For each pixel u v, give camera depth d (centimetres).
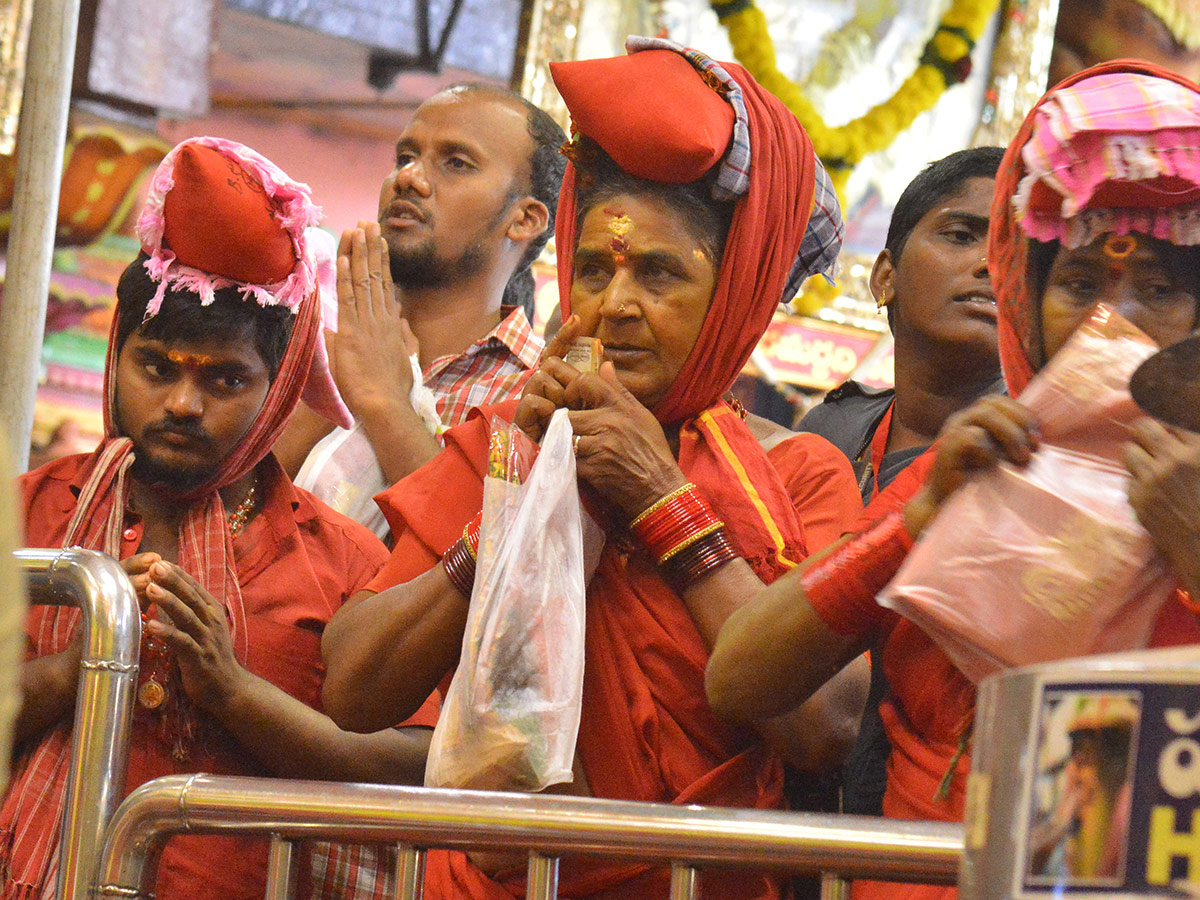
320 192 1978
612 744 589
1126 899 258
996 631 472
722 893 570
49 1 1002
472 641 561
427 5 1991
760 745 603
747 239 644
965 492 490
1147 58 2162
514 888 580
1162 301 548
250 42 1945
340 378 924
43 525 730
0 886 656
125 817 548
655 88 637
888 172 2086
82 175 1850
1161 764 261
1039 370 567
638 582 610
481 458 659
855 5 2083
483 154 1079
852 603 537
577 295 657
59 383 1828
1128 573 463
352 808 520
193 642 670
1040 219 551
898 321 868
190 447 726
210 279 726
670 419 655
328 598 741
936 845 460
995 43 2136
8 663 241
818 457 654
